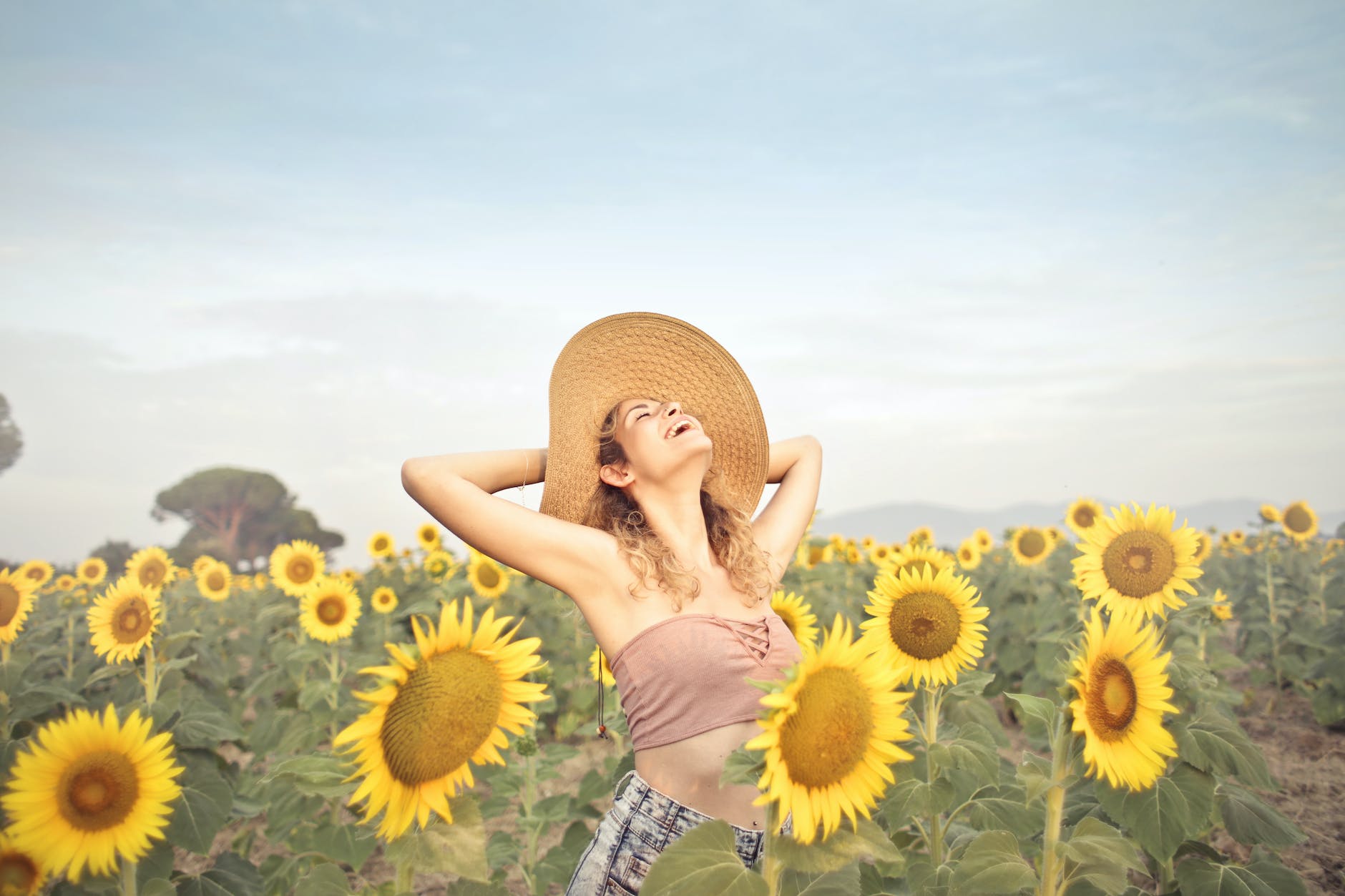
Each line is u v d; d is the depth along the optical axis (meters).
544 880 4.18
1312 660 7.92
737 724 2.21
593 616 2.45
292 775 2.11
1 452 53.84
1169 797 3.24
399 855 1.90
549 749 4.62
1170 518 3.59
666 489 2.55
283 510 72.12
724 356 2.97
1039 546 8.34
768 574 2.59
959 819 3.73
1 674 5.08
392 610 7.91
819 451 3.36
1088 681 2.25
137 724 2.44
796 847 1.82
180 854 5.59
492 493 2.62
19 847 2.29
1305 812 5.27
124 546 42.78
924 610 3.26
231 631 10.14
